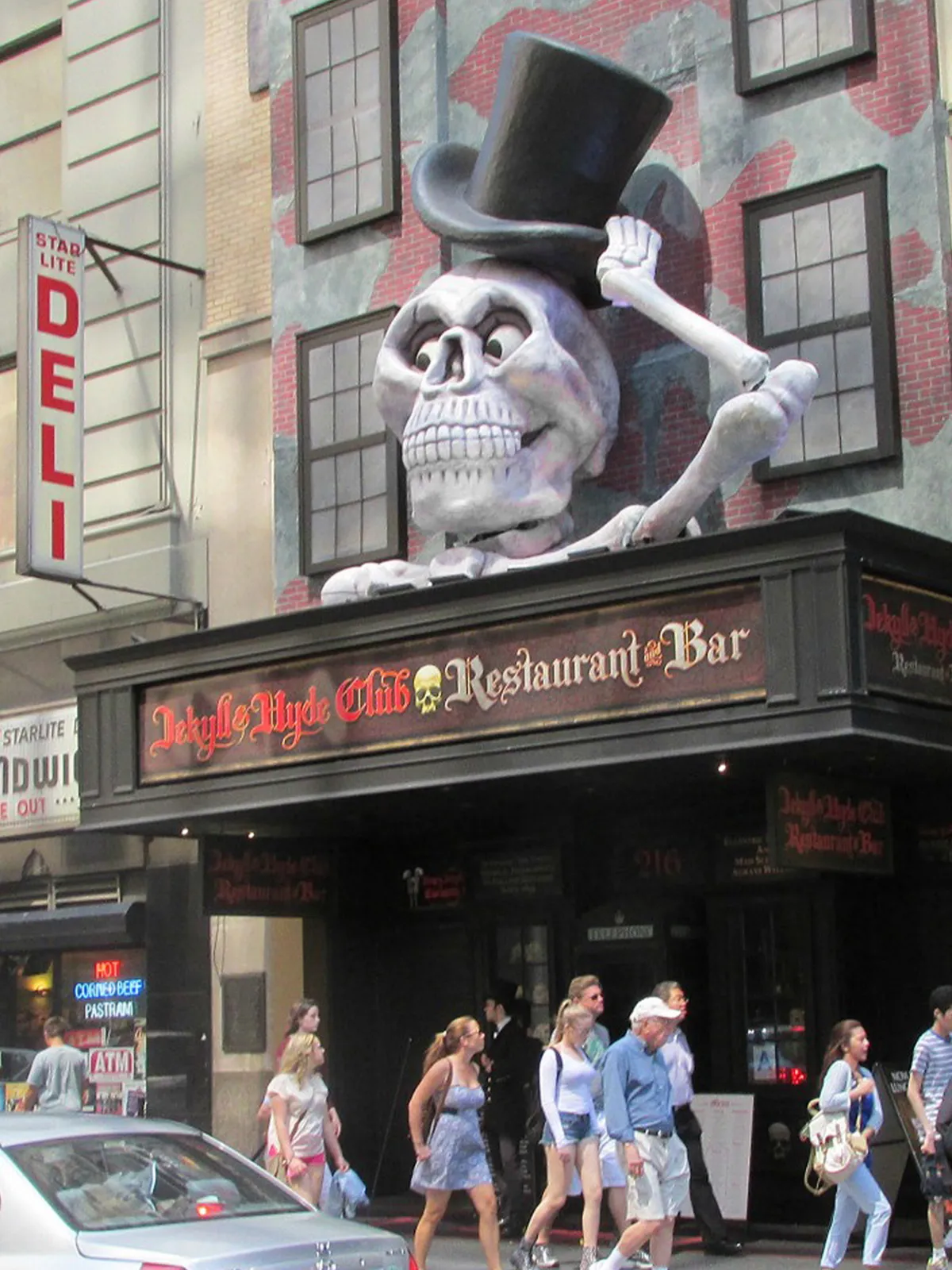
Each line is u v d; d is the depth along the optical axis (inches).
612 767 520.4
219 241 772.6
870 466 560.4
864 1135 466.3
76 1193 316.2
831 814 537.0
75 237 729.0
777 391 517.3
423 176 615.8
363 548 678.5
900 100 569.0
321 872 683.4
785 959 595.2
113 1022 767.1
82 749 636.7
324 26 715.4
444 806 623.5
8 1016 804.6
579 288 620.1
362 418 686.5
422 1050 684.1
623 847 635.5
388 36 692.7
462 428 575.2
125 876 768.9
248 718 591.5
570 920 644.1
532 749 521.7
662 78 634.2
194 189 784.9
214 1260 292.4
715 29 610.5
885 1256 527.2
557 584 518.3
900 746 485.7
